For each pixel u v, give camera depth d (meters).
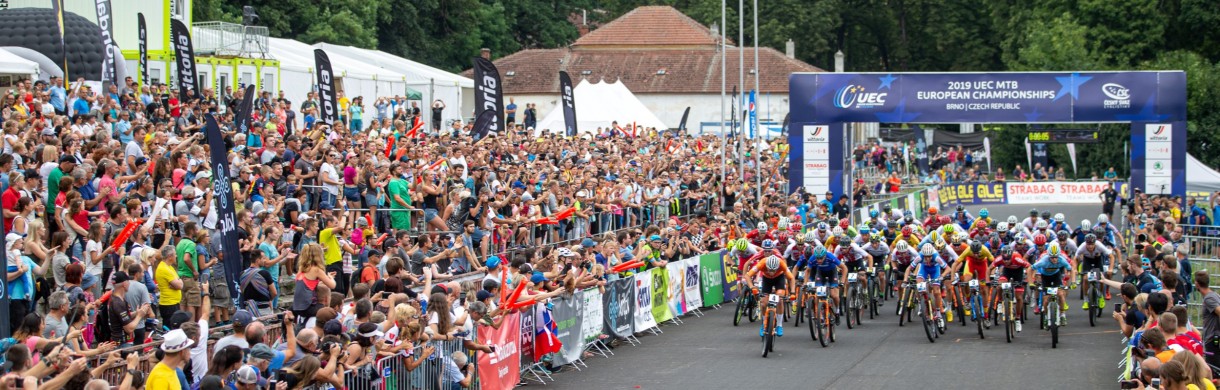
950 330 17.08
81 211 11.92
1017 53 57.66
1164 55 47.66
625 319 16.41
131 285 10.67
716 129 55.28
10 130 14.98
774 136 47.69
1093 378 13.42
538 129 37.47
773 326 15.19
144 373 9.58
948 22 65.38
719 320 18.56
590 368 14.27
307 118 23.89
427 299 12.42
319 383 9.23
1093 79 27.50
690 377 13.59
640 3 71.00
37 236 11.05
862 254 17.34
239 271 11.55
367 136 21.33
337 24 47.41
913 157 48.25
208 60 26.81
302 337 9.23
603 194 22.61
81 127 16.59
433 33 58.03
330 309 9.77
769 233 18.56
